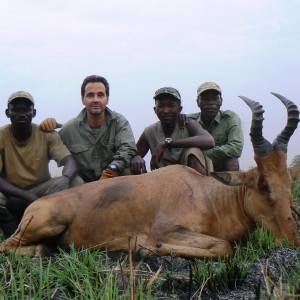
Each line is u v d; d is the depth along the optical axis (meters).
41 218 2.13
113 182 2.19
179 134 2.85
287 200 1.97
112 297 1.46
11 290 1.62
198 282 1.67
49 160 2.74
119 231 2.08
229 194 2.09
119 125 2.81
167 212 2.03
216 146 3.05
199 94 3.06
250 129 2.02
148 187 2.11
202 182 2.13
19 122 2.56
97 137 2.82
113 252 2.07
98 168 2.83
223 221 2.07
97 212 2.12
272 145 2.02
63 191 2.24
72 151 2.83
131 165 2.74
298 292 1.46
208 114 3.06
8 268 1.81
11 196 2.61
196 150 2.69
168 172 2.16
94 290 1.58
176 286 1.67
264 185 1.99
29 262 1.86
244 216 2.07
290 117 2.01
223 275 1.69
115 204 2.10
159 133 2.90
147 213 2.06
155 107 2.85
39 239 2.15
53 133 2.71
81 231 2.13
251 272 1.77
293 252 1.89
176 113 2.81
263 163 1.99
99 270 1.71
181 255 1.91
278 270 1.78
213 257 1.89
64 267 1.73
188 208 2.04
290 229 1.94
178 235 1.96
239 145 3.00
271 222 1.98
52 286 1.66
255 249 2.00
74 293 1.61
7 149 2.64
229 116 3.08
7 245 2.14
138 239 2.04
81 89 2.83
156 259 1.91
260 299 1.48
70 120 2.90
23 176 2.66
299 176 2.15
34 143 2.67
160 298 1.56
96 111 2.77
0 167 2.63
